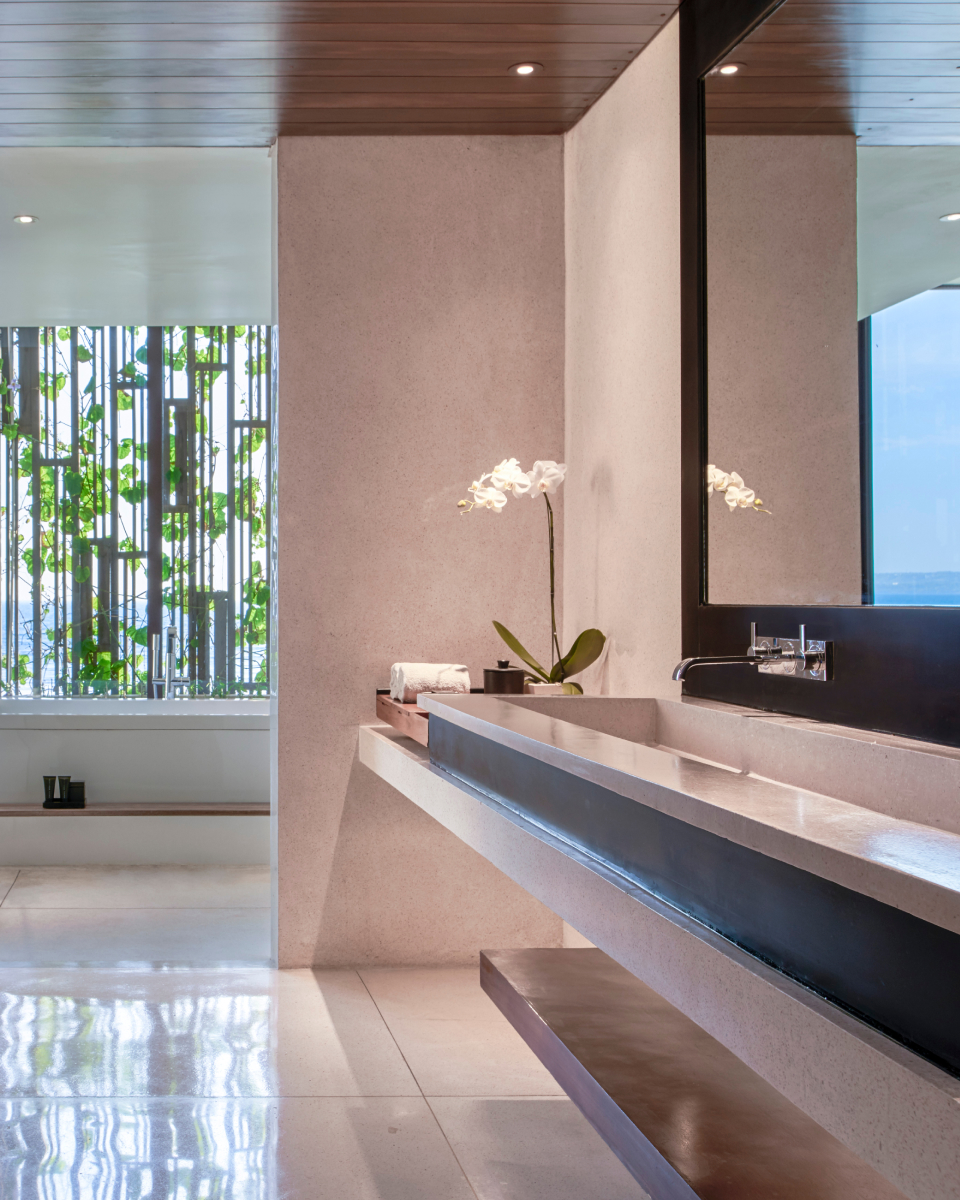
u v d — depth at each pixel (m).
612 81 3.25
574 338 3.65
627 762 1.50
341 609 3.68
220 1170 2.29
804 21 2.14
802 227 2.16
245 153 3.77
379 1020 3.20
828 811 1.16
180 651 5.95
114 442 5.95
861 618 1.97
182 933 4.15
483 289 3.73
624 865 1.54
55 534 5.91
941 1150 0.85
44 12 2.76
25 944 3.98
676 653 2.83
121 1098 2.65
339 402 3.68
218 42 2.95
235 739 5.50
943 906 0.84
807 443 2.15
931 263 1.75
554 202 3.75
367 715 3.68
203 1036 3.06
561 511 3.77
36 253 4.75
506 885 3.75
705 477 2.62
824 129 2.08
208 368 5.99
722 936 1.26
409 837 3.71
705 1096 1.74
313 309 3.66
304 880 3.67
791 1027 1.06
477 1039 3.06
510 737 1.88
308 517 3.67
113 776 5.45
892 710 1.88
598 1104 1.79
